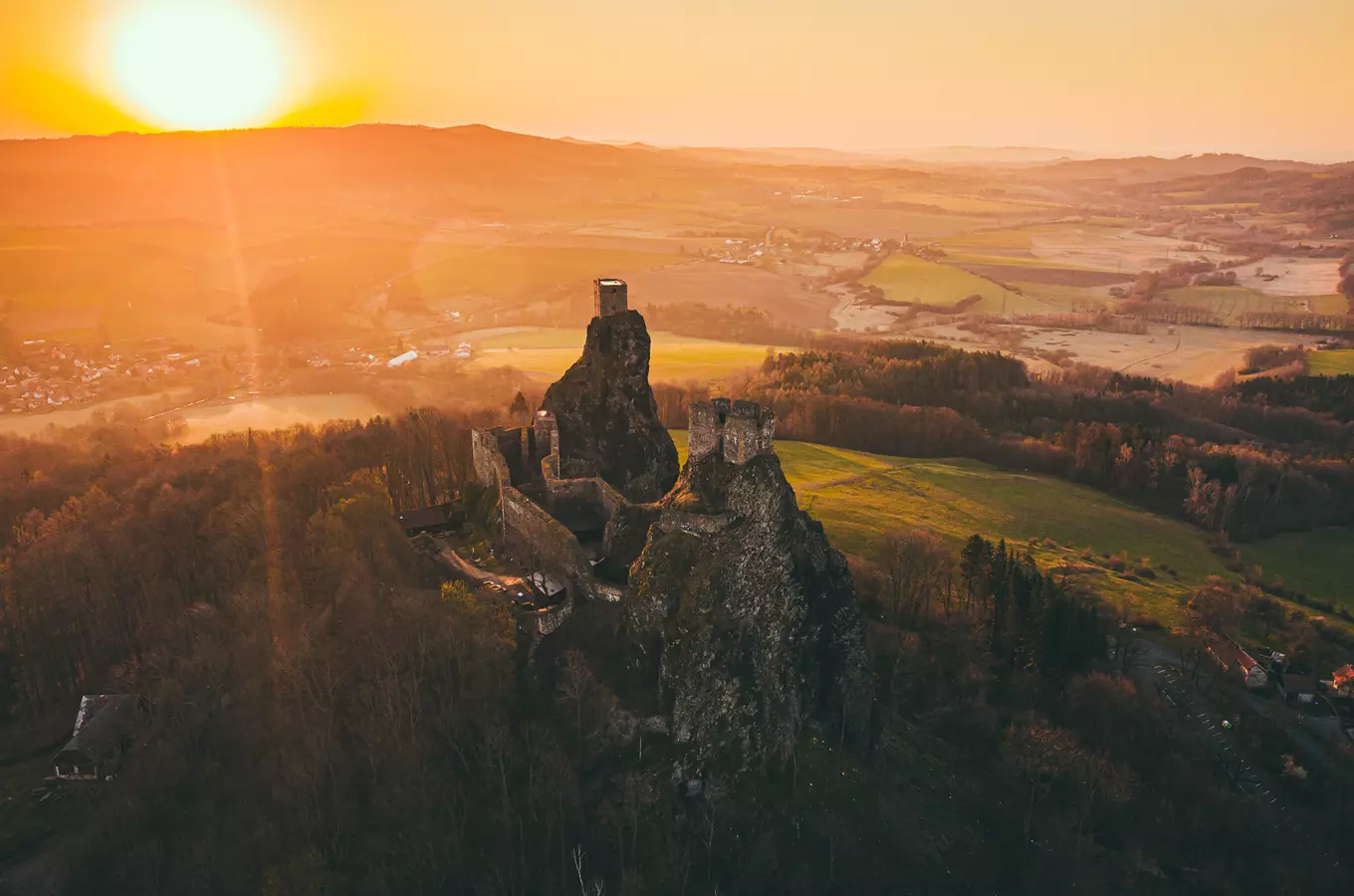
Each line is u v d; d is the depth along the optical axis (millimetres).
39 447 169375
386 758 70688
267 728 72812
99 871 63781
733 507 77625
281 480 112000
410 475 124000
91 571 87438
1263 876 78312
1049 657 102750
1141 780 87750
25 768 76000
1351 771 90750
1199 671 108688
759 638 77062
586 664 76938
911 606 110875
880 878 71438
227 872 63750
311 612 83188
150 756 70438
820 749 78312
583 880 67375
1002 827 79125
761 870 69375
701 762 73750
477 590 85375
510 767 72312
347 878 64062
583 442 107000
